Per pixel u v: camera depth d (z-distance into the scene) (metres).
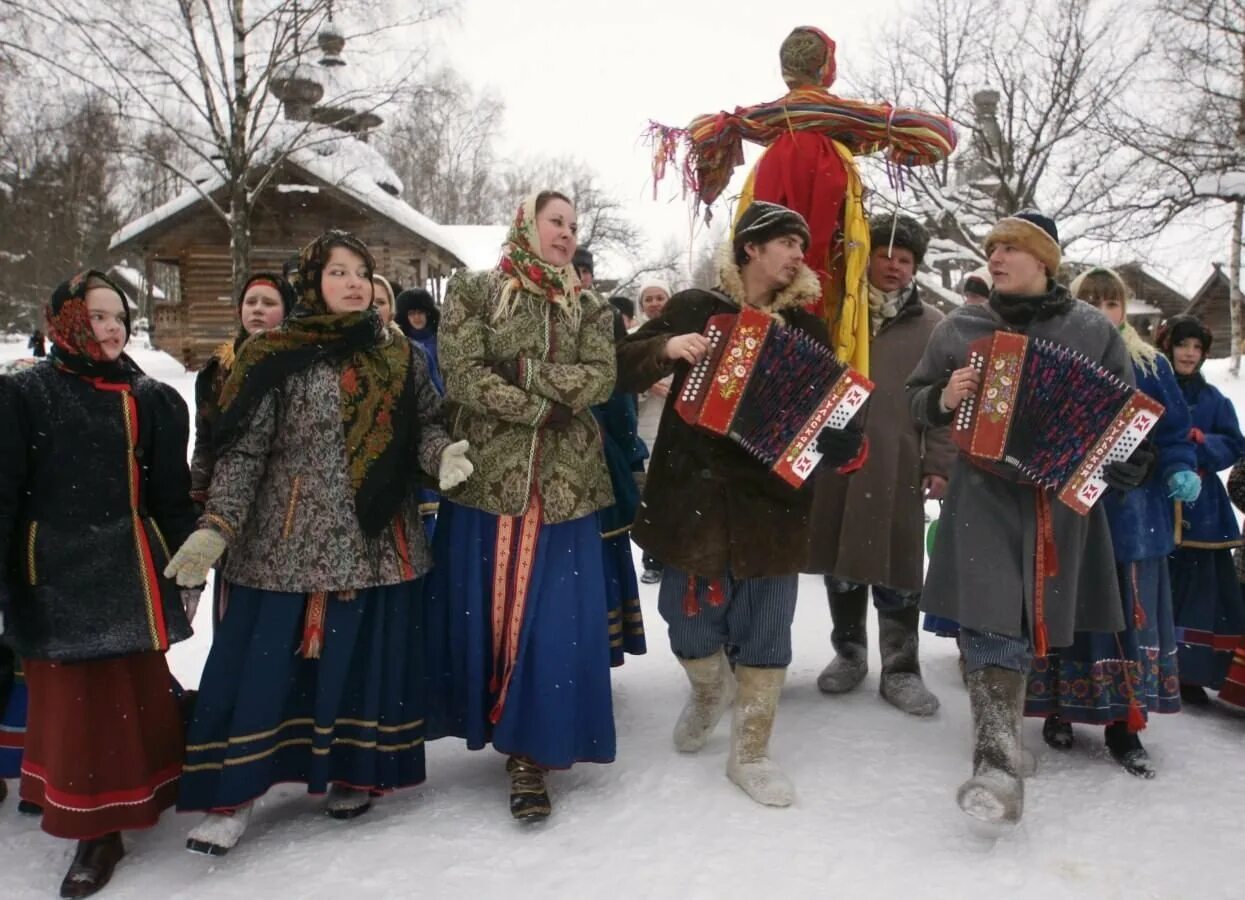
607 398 3.35
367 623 3.12
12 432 2.80
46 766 2.86
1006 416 3.05
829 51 3.97
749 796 3.24
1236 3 17.20
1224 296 37.19
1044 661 3.64
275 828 3.14
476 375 3.15
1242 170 16.92
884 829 3.02
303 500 3.00
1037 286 3.31
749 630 3.33
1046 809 3.17
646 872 2.77
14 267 43.16
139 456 3.01
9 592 2.84
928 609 3.31
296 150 22.00
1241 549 3.96
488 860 2.87
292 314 3.16
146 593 2.94
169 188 27.84
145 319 47.59
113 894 2.76
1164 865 2.80
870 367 4.12
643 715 4.05
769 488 3.25
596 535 3.41
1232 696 3.98
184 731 3.13
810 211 3.81
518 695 3.19
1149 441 3.64
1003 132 24.67
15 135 20.78
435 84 22.64
